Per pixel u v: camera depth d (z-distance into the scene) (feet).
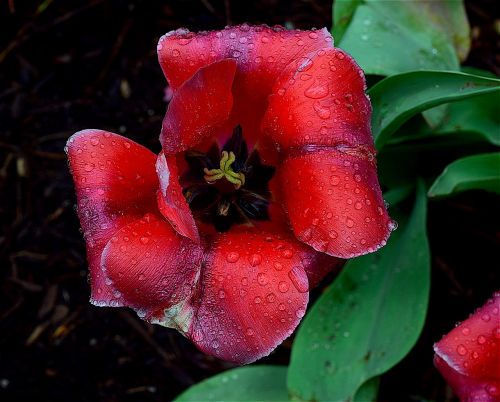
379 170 1.11
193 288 0.79
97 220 0.82
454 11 1.08
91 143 0.83
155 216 0.81
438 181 0.98
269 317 0.78
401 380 1.20
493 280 1.20
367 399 1.01
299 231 0.79
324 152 0.78
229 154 0.89
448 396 1.18
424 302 1.01
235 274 0.79
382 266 1.06
